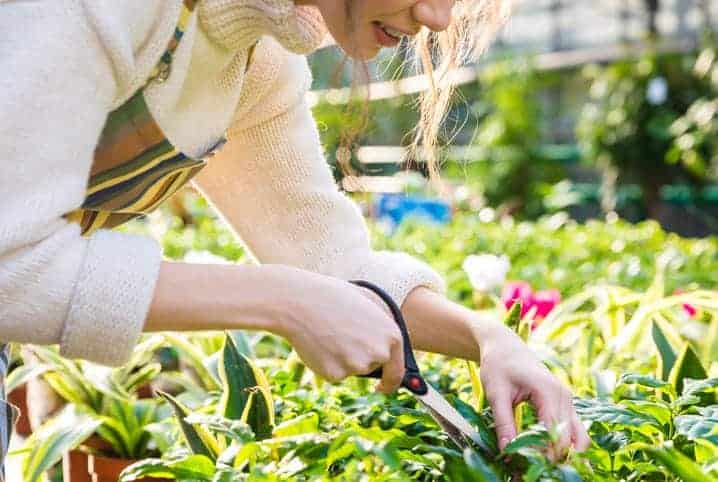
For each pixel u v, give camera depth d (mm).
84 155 1301
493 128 13039
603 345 2754
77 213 1521
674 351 2225
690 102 11961
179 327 1340
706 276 5133
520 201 12797
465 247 6090
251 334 2678
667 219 12102
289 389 2129
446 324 1712
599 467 1587
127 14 1300
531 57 13367
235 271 1364
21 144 1227
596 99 12719
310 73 1844
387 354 1386
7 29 1239
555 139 13867
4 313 1268
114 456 2295
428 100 1776
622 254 6035
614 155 12086
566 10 13836
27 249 1256
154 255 1328
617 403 1874
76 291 1277
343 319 1369
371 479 1507
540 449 1525
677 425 1590
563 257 5926
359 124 1501
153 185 1576
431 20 1380
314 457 1619
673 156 11352
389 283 1728
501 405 1572
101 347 1304
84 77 1270
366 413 1849
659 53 12117
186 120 1514
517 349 1640
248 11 1441
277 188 1809
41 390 2588
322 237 1805
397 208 7445
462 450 1608
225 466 1534
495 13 1743
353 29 1391
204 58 1469
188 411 1836
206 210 6227
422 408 1888
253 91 1735
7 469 2424
